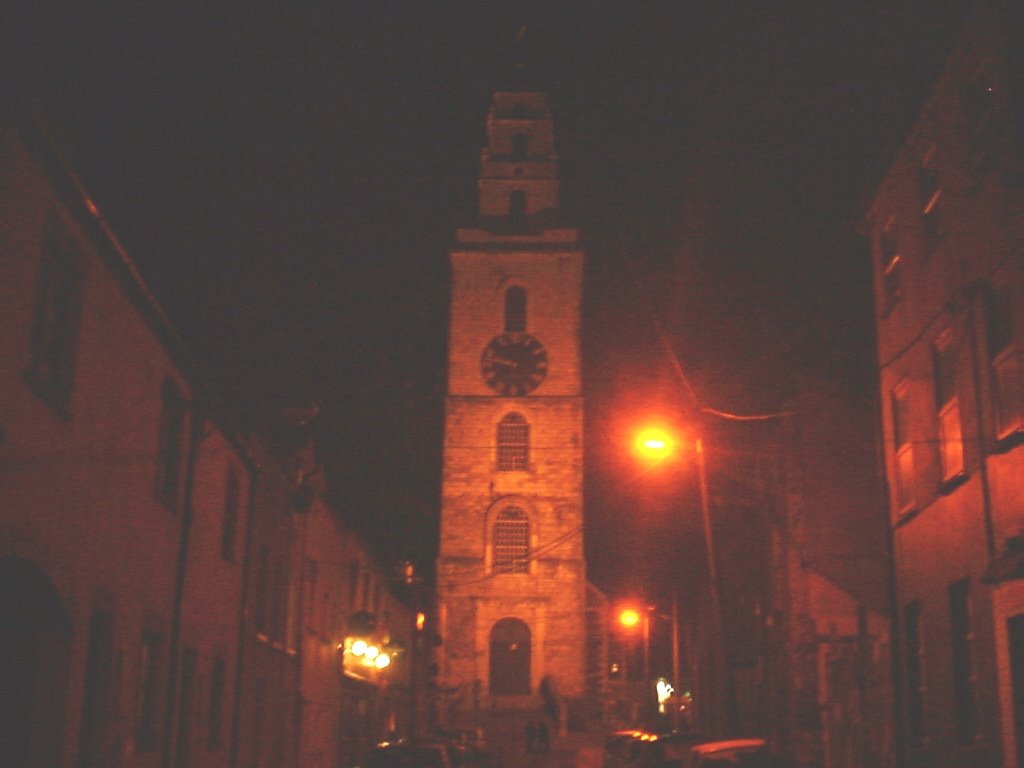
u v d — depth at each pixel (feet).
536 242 248.73
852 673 88.17
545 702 217.15
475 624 230.48
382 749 74.02
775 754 64.95
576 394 240.94
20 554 41.78
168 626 64.39
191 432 67.77
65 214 45.06
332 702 125.80
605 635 249.96
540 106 264.72
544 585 232.12
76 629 48.39
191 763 70.54
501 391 241.14
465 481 237.04
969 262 52.39
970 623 53.06
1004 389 48.62
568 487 236.63
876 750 81.00
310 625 112.47
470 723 222.28
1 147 38.34
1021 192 46.29
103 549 51.78
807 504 92.48
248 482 85.92
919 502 60.90
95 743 52.24
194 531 69.67
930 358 58.75
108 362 51.47
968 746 52.85
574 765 153.58
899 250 64.64
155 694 62.34
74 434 47.11
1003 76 47.62
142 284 53.93
